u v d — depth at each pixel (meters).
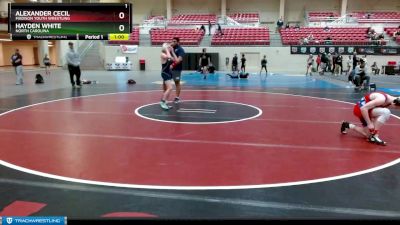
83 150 5.59
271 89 14.85
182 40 30.31
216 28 33.16
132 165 4.84
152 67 29.97
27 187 4.06
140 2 39.09
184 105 10.28
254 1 37.75
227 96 12.43
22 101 11.01
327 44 28.78
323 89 14.93
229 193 3.89
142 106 10.06
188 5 38.81
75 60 15.23
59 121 7.90
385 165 4.88
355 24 32.78
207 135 6.62
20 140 6.23
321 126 7.48
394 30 30.88
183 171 4.60
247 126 7.43
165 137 6.45
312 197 3.79
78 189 4.00
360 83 15.05
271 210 3.47
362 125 7.25
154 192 3.91
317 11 37.09
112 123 7.69
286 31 31.66
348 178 4.36
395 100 6.00
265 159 5.14
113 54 30.08
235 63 25.61
